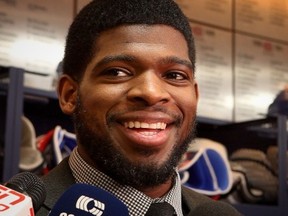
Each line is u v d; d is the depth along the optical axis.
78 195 0.59
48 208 0.65
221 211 0.72
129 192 0.65
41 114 1.58
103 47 0.64
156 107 0.63
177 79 0.65
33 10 1.77
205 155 1.56
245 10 2.29
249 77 2.25
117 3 0.65
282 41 2.39
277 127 1.70
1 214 0.49
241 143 1.79
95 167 0.67
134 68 0.63
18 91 1.26
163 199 0.69
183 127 0.66
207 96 2.13
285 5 2.42
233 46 2.24
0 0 1.72
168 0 0.68
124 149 0.62
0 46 1.70
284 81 2.36
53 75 1.75
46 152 1.37
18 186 0.56
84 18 0.68
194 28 2.14
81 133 0.65
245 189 1.63
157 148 0.63
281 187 1.66
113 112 0.62
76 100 0.67
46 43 1.78
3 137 1.29
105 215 0.58
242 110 2.21
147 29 0.64
